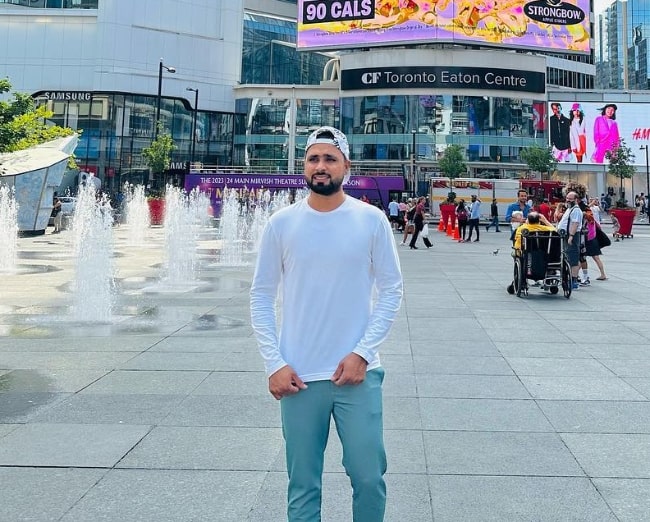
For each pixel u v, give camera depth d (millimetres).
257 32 72250
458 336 7844
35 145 32438
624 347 7227
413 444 4168
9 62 57875
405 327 8430
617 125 64062
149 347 7066
